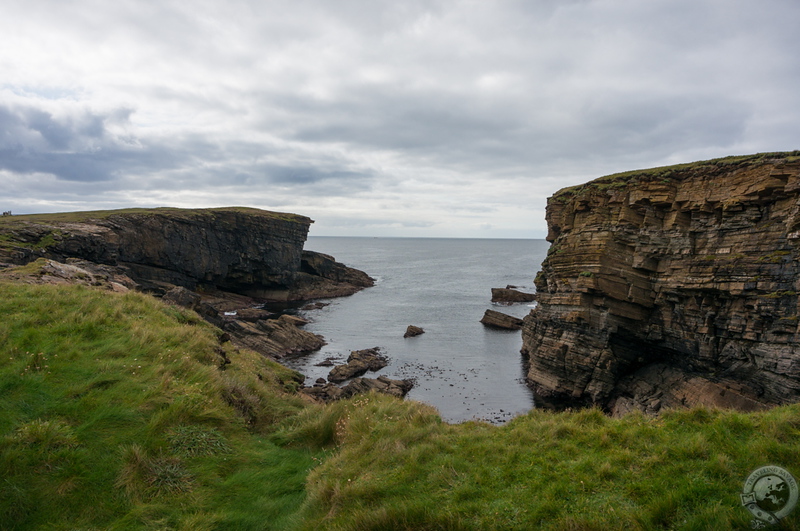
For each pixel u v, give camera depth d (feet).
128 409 30.22
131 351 39.55
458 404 103.30
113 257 184.44
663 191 91.40
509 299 271.49
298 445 36.24
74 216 198.49
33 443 24.67
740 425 27.30
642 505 20.76
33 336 37.06
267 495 27.43
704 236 86.74
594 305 99.30
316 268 326.24
